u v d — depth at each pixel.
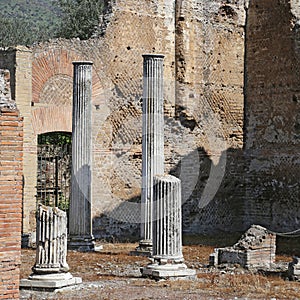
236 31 43.88
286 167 41.81
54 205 39.19
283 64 42.09
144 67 32.31
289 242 37.59
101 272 26.72
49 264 23.28
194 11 42.25
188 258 31.05
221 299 21.78
